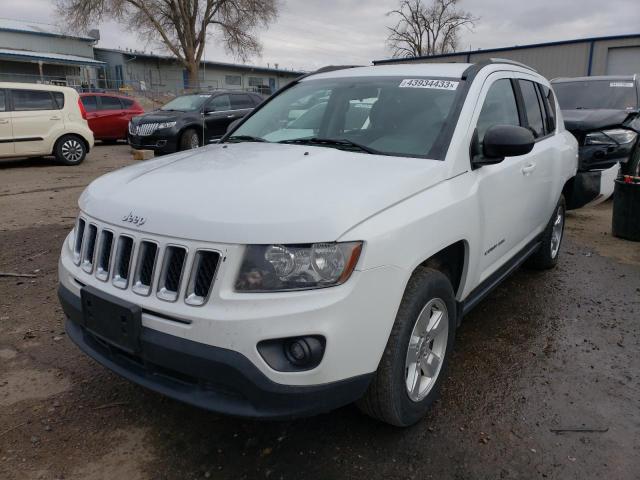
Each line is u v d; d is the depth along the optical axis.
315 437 2.60
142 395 2.96
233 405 2.12
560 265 5.30
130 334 2.22
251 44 39.56
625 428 2.70
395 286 2.25
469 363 3.33
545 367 3.29
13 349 3.45
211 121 13.20
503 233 3.44
